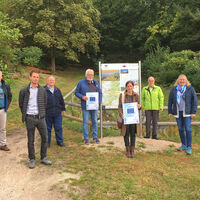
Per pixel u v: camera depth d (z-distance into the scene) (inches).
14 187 136.3
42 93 161.8
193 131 294.5
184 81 195.5
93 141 218.8
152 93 246.8
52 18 902.4
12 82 501.7
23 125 305.6
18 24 876.0
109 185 134.0
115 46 1346.0
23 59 813.2
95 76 981.8
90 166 162.1
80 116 339.3
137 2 1192.2
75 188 132.5
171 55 721.0
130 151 186.9
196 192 126.9
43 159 168.2
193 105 192.7
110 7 1299.2
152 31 1010.1
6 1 898.7
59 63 1202.6
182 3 978.1
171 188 131.9
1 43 519.5
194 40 792.3
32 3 852.0
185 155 190.1
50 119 207.0
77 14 913.5
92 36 1053.2
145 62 843.4
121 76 237.1
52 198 124.3
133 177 144.8
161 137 280.1
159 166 163.3
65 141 229.1
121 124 184.1
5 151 198.1
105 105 238.2
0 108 191.6
